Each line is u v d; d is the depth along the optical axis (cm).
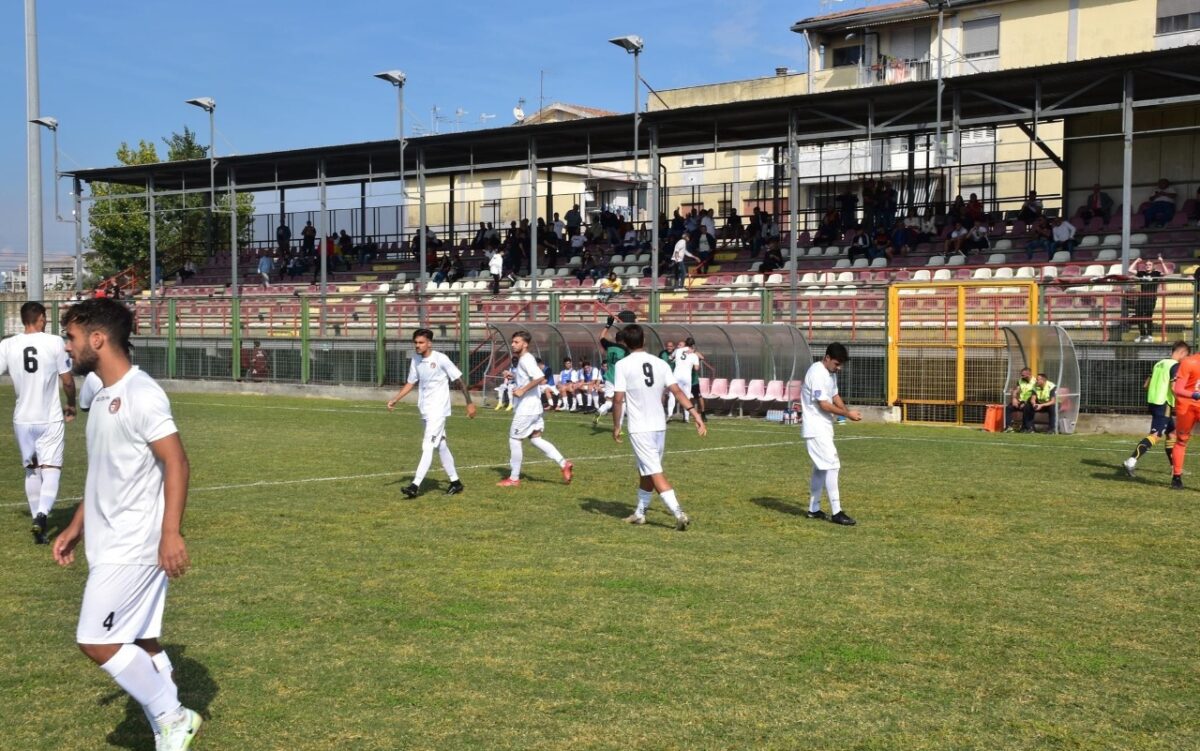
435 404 1245
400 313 2947
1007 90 2652
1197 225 2833
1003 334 2214
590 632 697
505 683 601
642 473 1055
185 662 637
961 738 526
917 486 1318
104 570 479
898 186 4284
